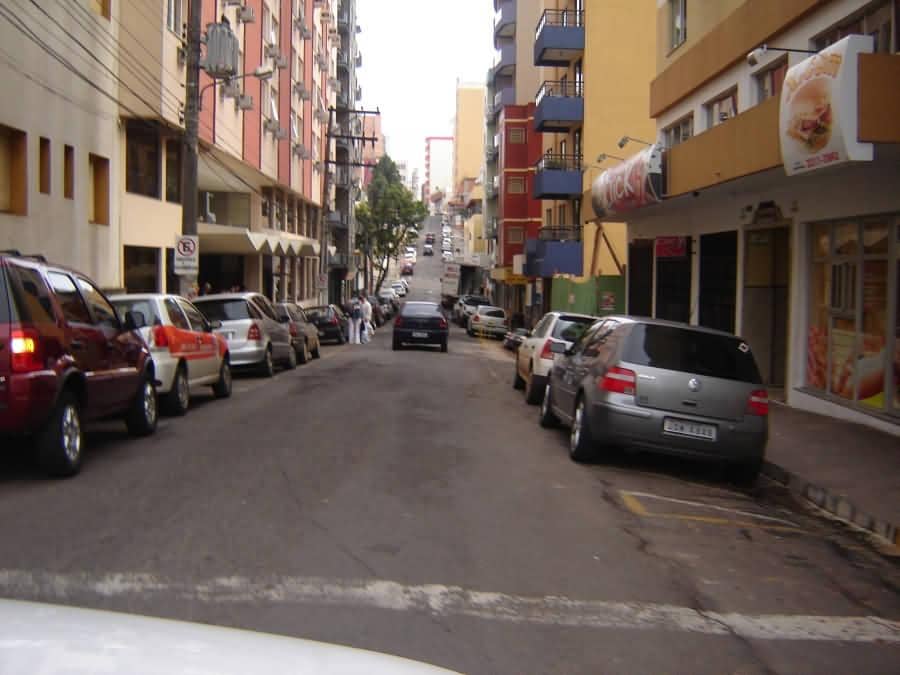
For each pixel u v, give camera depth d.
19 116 16.08
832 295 14.23
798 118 11.29
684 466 10.73
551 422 12.86
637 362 9.64
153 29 21.09
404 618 5.03
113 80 20.34
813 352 14.89
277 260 44.41
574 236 36.19
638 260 25.33
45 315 8.07
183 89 23.00
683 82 19.86
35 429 7.81
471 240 85.19
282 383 18.06
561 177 34.62
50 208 17.38
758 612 5.55
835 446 11.42
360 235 75.69
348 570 5.83
